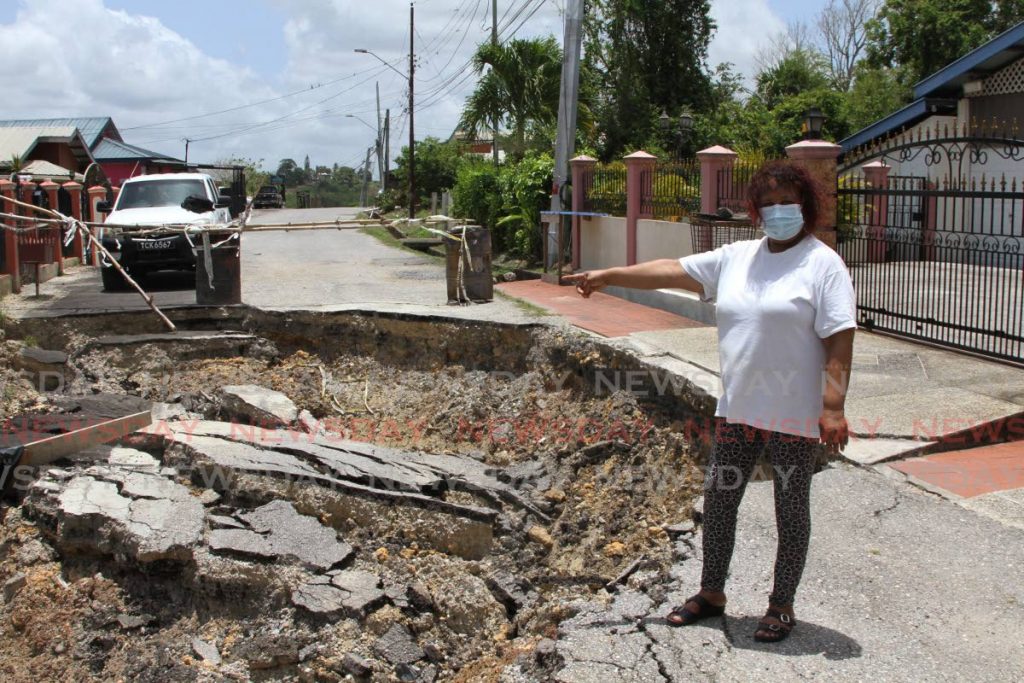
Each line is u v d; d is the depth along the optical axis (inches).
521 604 247.9
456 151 1482.5
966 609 161.3
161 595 253.6
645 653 154.2
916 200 564.7
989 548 181.6
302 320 440.8
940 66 1068.5
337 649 226.8
